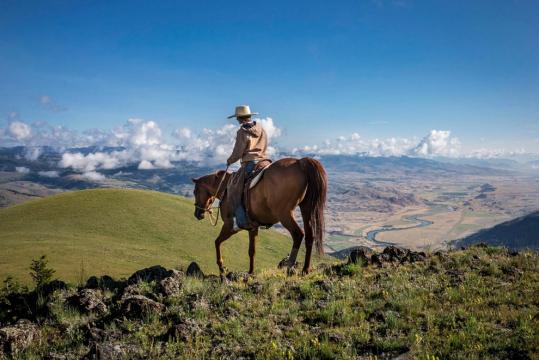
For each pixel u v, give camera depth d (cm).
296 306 650
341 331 549
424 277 755
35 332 596
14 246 3412
